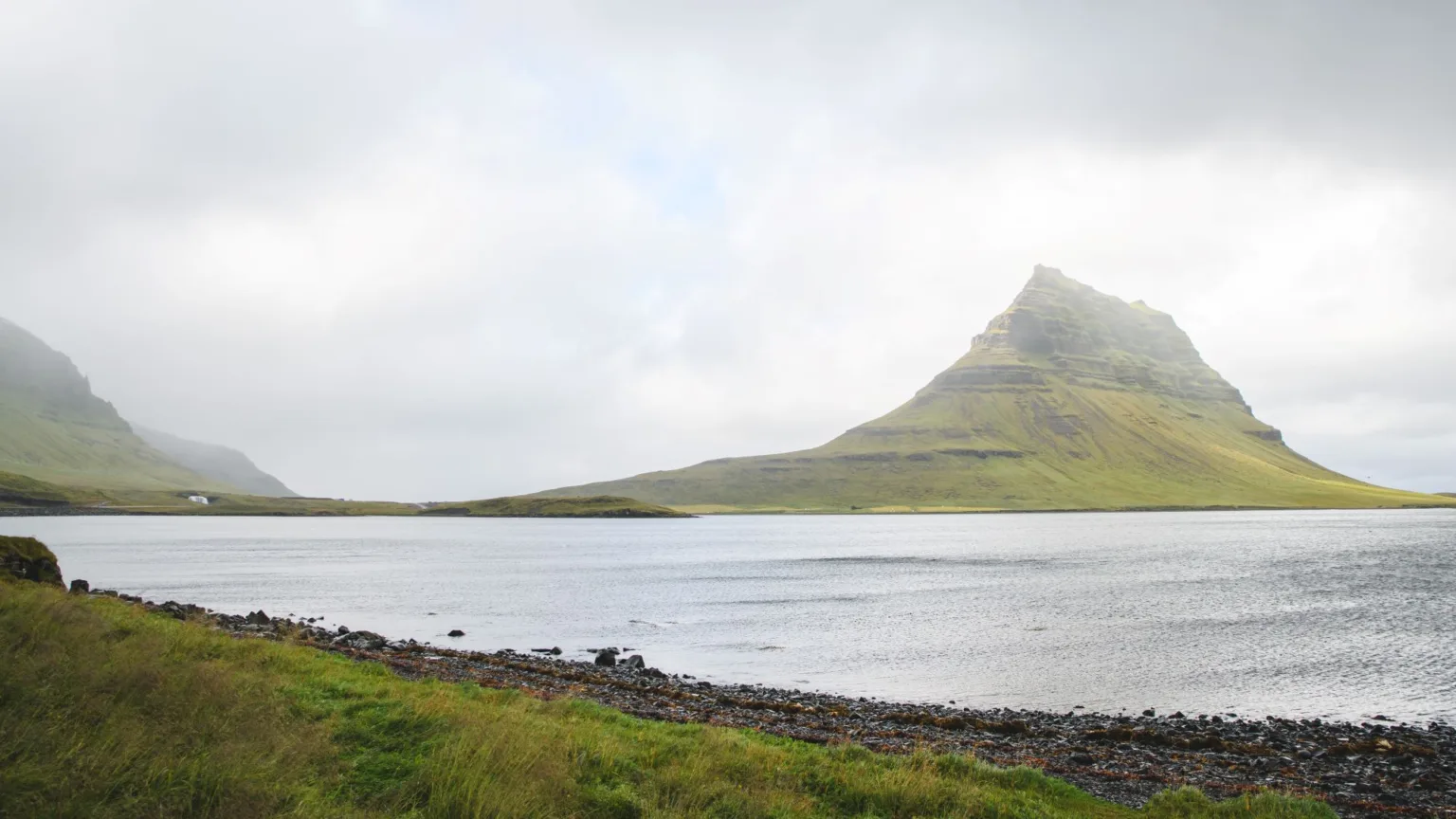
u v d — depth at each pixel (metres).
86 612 22.17
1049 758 24.66
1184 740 28.09
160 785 11.41
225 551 149.50
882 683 42.09
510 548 181.00
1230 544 165.62
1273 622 62.44
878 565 125.38
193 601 71.06
